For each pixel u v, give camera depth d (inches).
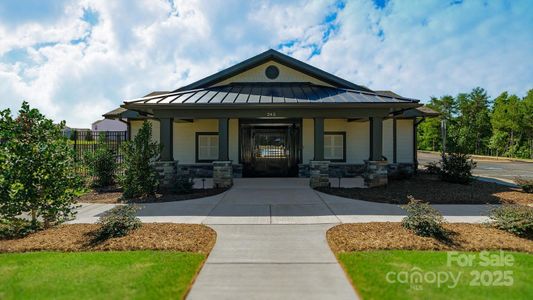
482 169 839.1
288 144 610.9
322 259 181.9
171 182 444.1
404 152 618.2
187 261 175.2
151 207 329.1
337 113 450.0
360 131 608.4
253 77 579.5
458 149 571.8
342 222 265.3
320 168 454.6
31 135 232.2
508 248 193.2
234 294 140.8
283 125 609.0
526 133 1343.5
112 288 142.9
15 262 172.9
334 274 161.5
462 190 418.9
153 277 154.0
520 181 422.9
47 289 142.0
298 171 606.9
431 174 574.2
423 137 1895.9
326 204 340.5
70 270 161.9
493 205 327.3
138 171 383.9
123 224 223.6
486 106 1814.7
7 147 221.8
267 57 566.3
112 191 442.3
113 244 201.3
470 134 1630.2
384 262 172.1
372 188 439.2
